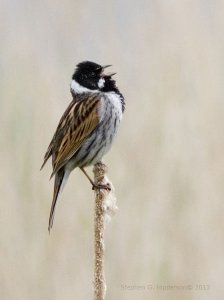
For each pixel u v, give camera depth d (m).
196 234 12.12
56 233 12.11
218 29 13.44
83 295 11.80
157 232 12.16
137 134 12.79
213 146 12.65
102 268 7.86
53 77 13.34
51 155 10.59
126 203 12.27
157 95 13.03
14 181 12.16
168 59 13.28
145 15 13.82
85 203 12.47
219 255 12.09
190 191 12.30
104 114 10.52
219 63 13.23
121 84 13.52
